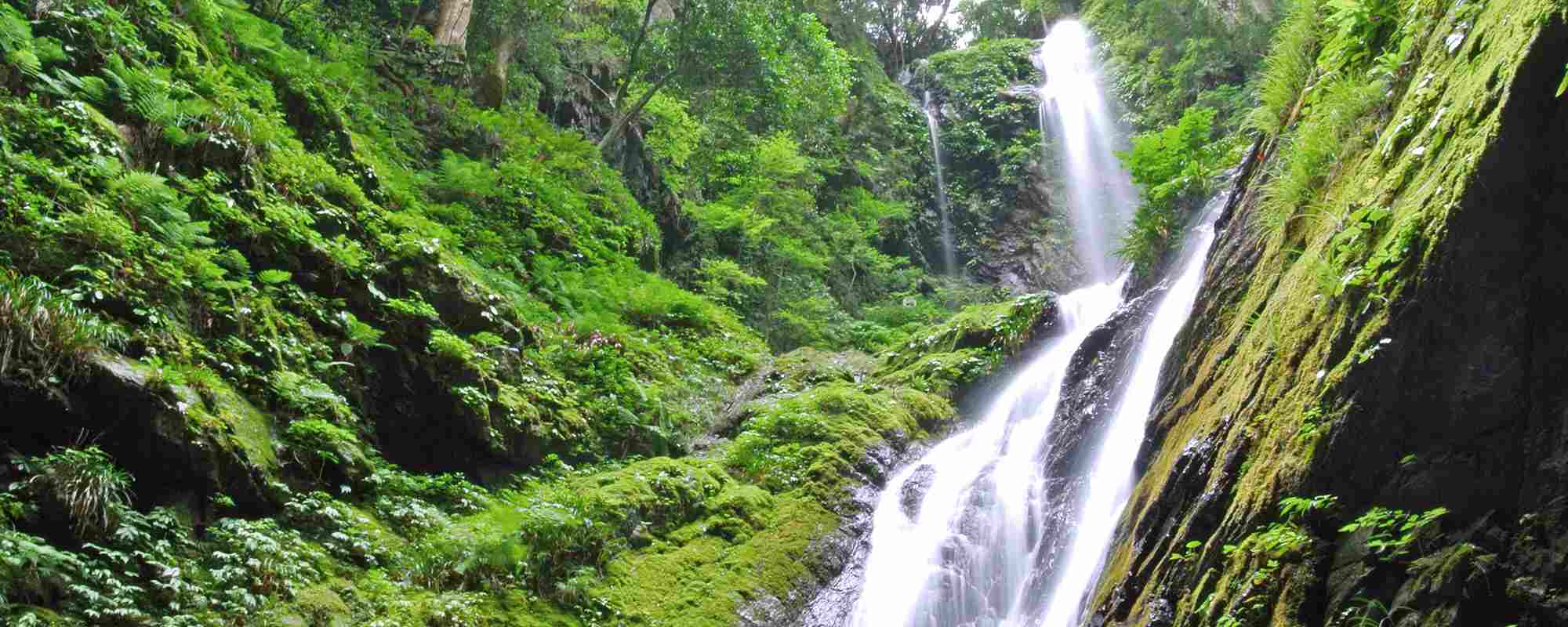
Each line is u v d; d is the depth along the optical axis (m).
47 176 6.96
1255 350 6.20
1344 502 4.78
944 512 10.27
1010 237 24.23
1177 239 12.00
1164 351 8.98
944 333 14.28
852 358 14.70
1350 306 5.18
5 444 5.82
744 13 16.25
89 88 7.91
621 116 17.23
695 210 18.47
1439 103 5.48
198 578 6.09
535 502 8.77
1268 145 8.65
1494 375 4.46
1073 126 25.42
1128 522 7.02
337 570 6.98
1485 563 4.12
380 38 15.33
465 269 10.77
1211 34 22.78
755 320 17.62
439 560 7.54
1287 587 4.70
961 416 12.64
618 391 11.28
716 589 8.79
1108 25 27.59
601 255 14.72
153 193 7.47
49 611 5.25
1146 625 5.59
